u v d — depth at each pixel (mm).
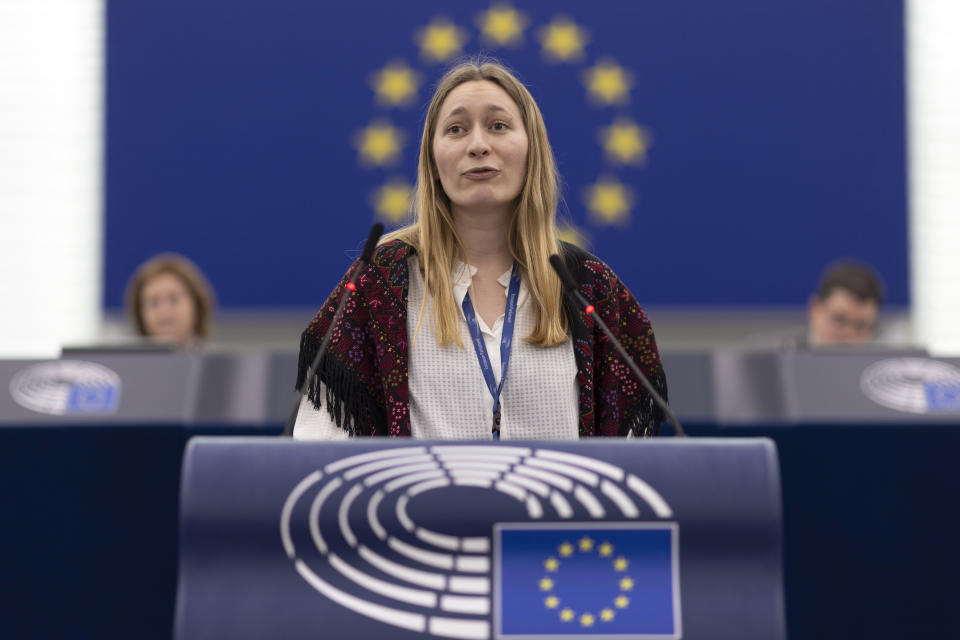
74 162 9148
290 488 2309
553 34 9211
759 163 9156
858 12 9195
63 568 5012
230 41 9211
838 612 5020
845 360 5383
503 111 3369
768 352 5418
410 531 2275
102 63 9195
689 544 2285
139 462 5125
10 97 9148
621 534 2279
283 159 9164
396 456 2336
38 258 9062
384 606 2244
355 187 9156
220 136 9164
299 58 9227
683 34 9211
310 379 3189
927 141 9148
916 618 5008
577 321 3357
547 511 2285
